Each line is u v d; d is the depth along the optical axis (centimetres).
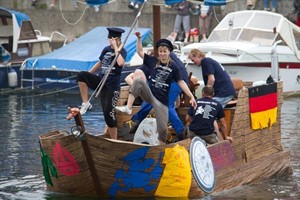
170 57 2495
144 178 2311
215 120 2530
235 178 2577
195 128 2520
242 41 5081
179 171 2300
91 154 2289
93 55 5219
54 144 2361
